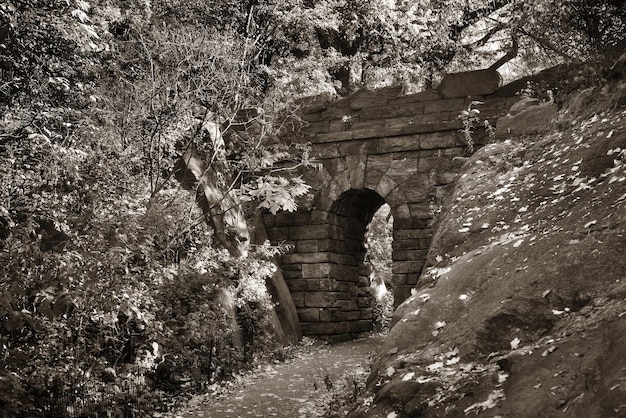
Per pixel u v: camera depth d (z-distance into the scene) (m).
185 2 15.98
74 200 9.49
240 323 12.85
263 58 17.84
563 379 4.34
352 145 16.25
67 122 10.83
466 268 7.10
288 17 17.31
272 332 14.11
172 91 12.44
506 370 5.08
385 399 5.67
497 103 14.99
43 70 10.91
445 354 5.89
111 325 8.49
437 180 15.34
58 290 7.82
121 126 11.88
